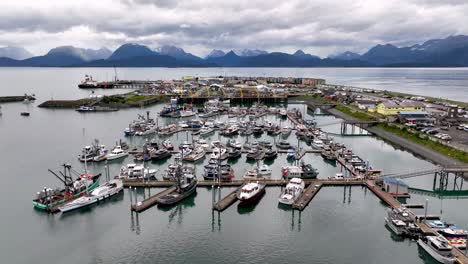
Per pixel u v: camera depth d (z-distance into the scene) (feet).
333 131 508.94
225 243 196.85
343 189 269.03
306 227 214.28
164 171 308.60
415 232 197.06
